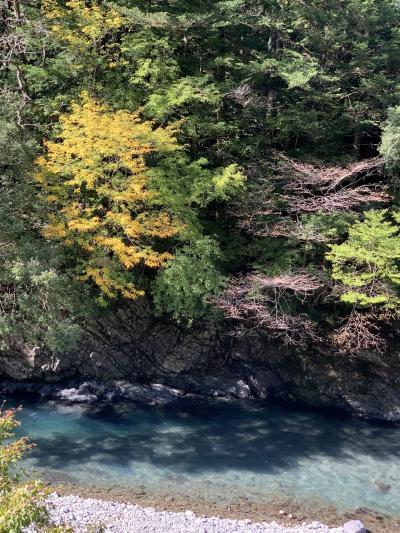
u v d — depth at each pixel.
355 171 17.50
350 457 14.05
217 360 18.38
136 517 10.37
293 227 17.00
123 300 17.80
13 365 16.58
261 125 19.61
